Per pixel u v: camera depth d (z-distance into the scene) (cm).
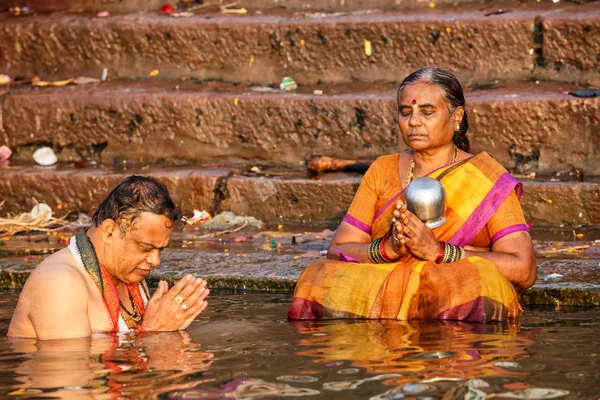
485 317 499
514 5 1033
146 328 473
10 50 1123
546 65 962
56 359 406
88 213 940
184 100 1001
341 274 530
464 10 1032
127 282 471
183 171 938
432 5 1065
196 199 914
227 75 1067
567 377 369
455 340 448
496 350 422
